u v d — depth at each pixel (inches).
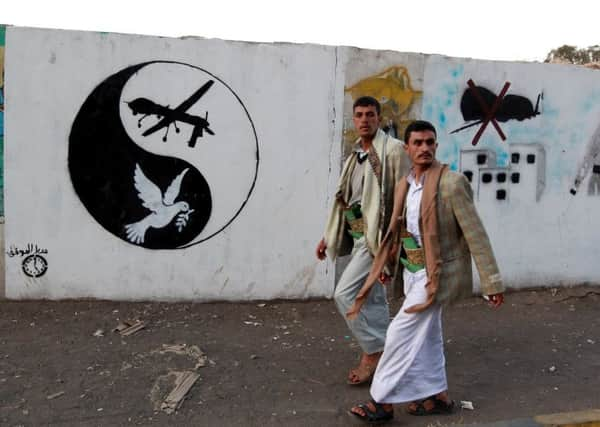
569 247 240.2
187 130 200.8
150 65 196.4
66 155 194.2
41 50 189.5
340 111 211.2
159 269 204.1
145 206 200.7
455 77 220.8
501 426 130.5
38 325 182.4
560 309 222.4
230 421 133.3
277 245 211.3
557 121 232.8
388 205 144.7
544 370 167.2
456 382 157.8
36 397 139.6
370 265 148.6
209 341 177.8
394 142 146.5
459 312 215.9
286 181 209.5
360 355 173.0
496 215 230.2
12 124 190.5
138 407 137.3
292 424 132.7
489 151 227.0
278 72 205.0
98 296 201.5
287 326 194.5
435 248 125.8
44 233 196.2
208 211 204.8
